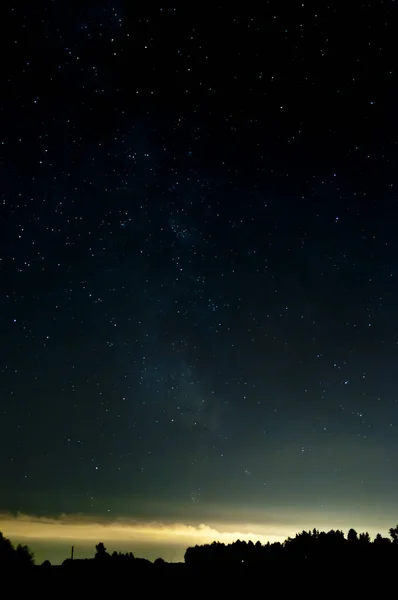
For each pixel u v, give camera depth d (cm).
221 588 888
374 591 846
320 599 842
